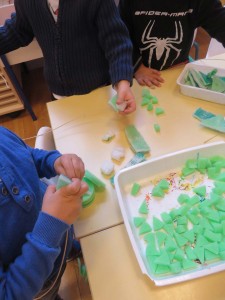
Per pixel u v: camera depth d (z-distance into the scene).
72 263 1.02
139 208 0.58
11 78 1.51
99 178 0.64
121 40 0.81
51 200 0.45
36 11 0.82
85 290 0.98
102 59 0.96
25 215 0.50
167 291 0.46
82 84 0.97
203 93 0.76
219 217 0.53
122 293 0.47
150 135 0.71
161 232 0.53
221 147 0.62
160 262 0.48
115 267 0.49
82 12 0.81
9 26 0.96
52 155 0.61
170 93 0.82
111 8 0.81
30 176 0.54
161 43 1.00
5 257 0.49
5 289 0.42
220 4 0.93
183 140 0.69
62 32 0.84
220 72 0.83
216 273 0.47
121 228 0.55
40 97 1.85
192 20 0.97
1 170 0.47
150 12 0.94
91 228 0.55
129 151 0.69
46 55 0.95
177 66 0.92
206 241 0.51
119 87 0.75
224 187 0.58
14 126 1.71
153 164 0.62
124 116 0.77
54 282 0.67
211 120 0.70
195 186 0.60
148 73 0.90
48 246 0.43
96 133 0.74
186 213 0.55
